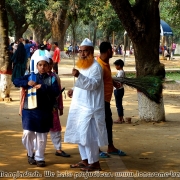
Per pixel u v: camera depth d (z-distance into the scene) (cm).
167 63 4016
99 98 646
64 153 756
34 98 666
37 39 5334
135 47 1100
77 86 629
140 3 1088
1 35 1438
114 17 3788
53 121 743
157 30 1088
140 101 1127
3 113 1217
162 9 3722
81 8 3550
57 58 2089
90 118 639
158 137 938
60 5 3625
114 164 708
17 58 1748
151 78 985
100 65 664
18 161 718
